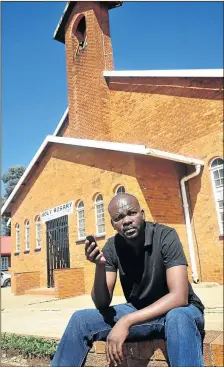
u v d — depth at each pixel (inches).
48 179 550.3
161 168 406.3
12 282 615.2
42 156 569.0
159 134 455.5
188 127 417.4
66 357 83.0
